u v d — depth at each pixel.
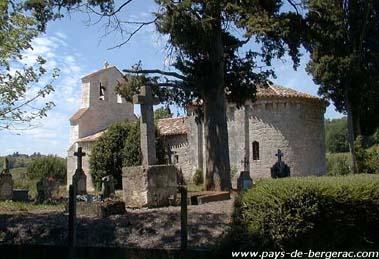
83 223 11.32
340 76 28.81
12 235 11.09
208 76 20.05
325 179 9.11
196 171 32.56
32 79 11.36
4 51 10.42
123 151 31.81
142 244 9.87
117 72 43.97
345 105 29.84
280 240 8.05
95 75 42.78
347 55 28.73
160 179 14.08
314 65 30.17
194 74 20.19
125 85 20.80
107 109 43.19
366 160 27.58
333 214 8.52
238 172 30.72
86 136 41.50
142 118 14.90
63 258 9.59
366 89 29.17
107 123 43.03
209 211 11.84
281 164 20.25
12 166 56.50
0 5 10.16
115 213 12.17
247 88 21.41
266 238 8.10
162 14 17.61
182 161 34.62
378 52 30.16
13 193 23.53
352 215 8.78
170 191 14.26
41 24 15.16
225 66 21.25
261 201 8.25
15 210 14.54
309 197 8.27
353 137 29.38
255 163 30.42
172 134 35.06
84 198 16.59
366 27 30.03
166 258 8.91
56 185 26.89
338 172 34.41
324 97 30.88
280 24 17.80
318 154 31.98
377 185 9.13
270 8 18.36
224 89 20.42
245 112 30.95
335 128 75.94
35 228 11.34
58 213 13.05
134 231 10.63
